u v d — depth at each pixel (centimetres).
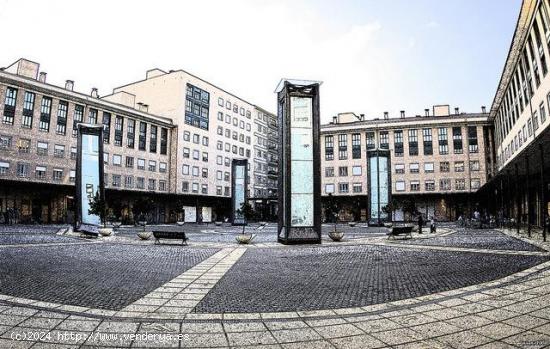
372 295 724
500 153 5069
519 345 439
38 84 4275
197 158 6244
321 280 896
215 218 6512
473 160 5997
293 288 801
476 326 518
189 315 585
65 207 4431
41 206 4256
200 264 1184
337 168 6688
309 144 2017
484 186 3741
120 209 4916
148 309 622
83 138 2656
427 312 596
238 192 4659
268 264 1185
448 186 6062
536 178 2916
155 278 923
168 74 6141
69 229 3038
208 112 6550
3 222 3806
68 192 4469
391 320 556
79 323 539
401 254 1429
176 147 5891
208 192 6412
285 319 563
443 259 1245
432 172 6162
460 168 6031
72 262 1188
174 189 5803
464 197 5966
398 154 6369
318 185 1989
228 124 7025
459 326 520
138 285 830
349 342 463
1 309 609
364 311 605
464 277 894
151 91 6266
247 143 7525
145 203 3509
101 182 2664
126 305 648
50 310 607
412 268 1067
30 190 4150
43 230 2858
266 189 8031
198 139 6297
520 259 1172
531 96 3167
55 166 4406
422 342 459
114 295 725
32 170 4194
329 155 6769
